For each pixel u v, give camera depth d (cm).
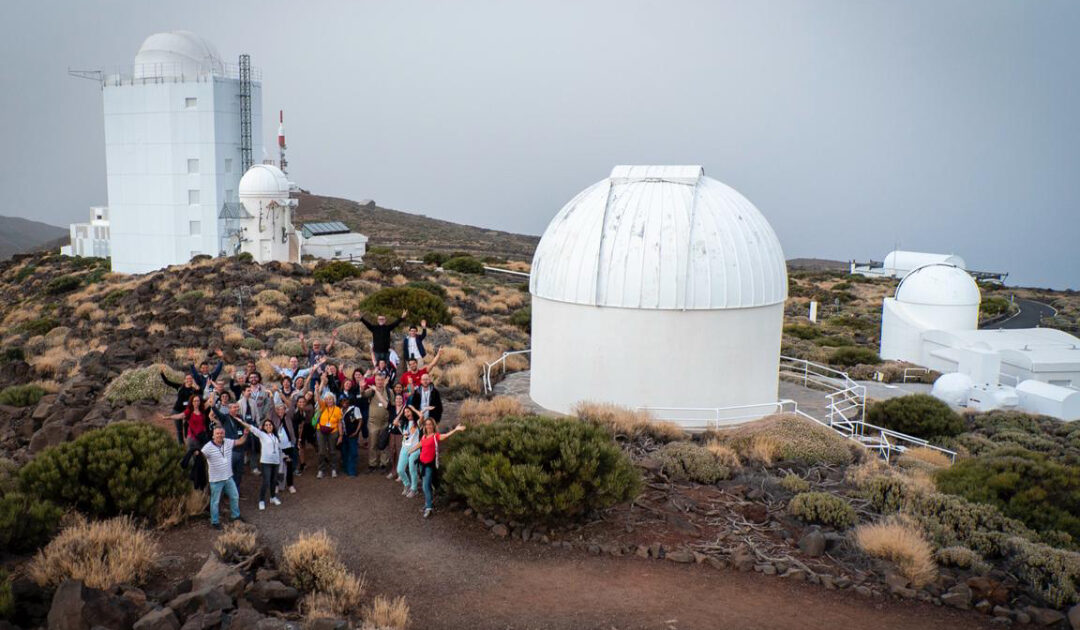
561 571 1155
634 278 1938
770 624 1008
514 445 1351
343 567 1084
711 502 1427
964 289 3825
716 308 1938
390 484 1527
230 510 1350
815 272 10275
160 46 7025
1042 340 3466
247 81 6962
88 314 3597
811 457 1700
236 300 3472
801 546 1234
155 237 6981
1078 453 2122
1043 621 1041
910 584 1124
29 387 2139
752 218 2073
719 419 1992
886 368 3362
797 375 2788
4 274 7175
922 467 1781
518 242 14350
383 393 1619
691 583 1122
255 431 1382
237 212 6100
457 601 1053
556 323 2084
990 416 2600
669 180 2045
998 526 1334
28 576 1012
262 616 909
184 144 6750
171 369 2086
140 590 953
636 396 1984
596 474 1313
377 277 4347
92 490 1258
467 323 3469
